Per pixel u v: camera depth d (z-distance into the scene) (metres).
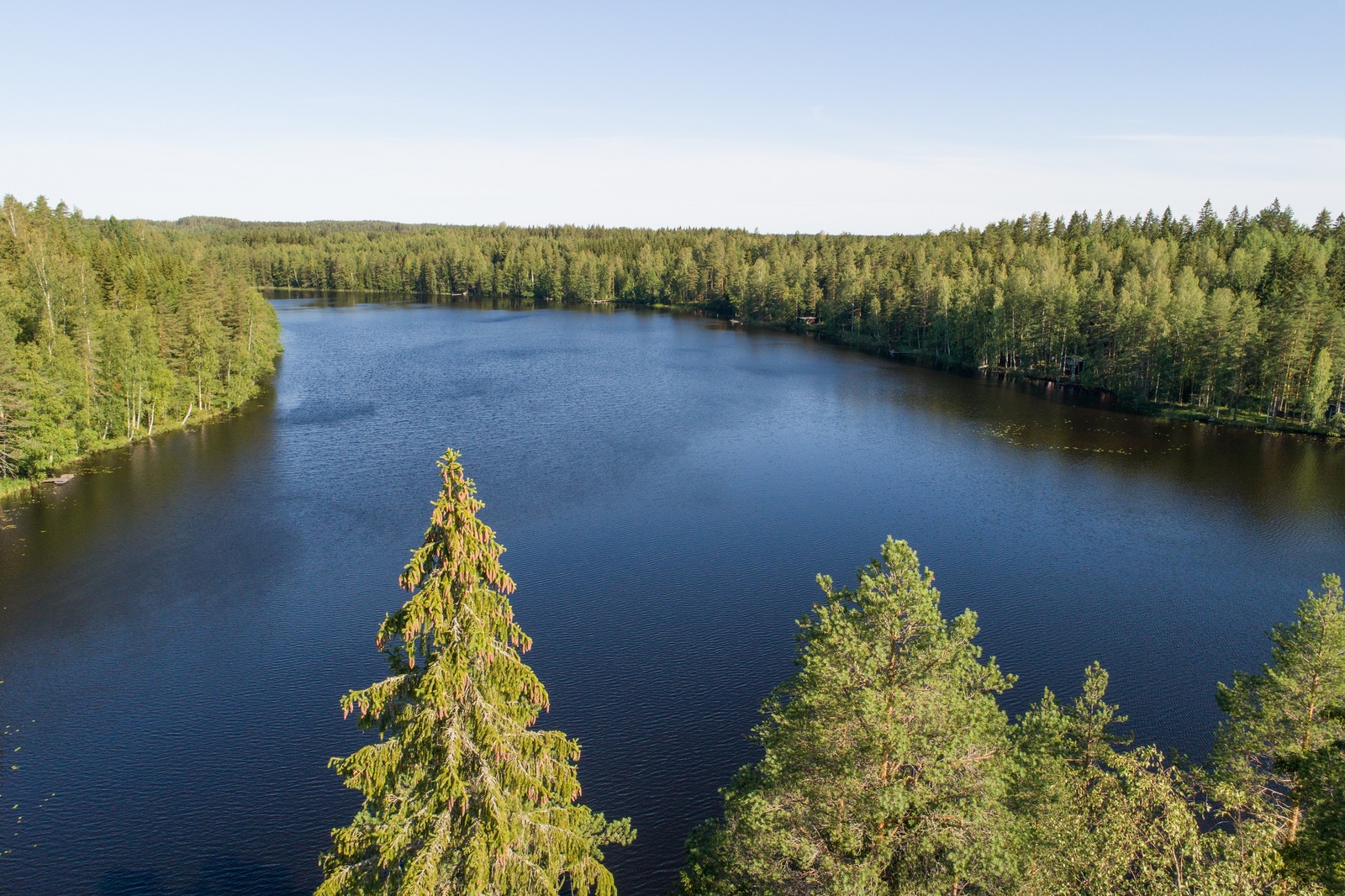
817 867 25.25
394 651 21.17
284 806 39.69
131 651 52.12
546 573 63.53
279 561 65.38
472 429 107.00
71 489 81.31
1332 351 115.75
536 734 20.39
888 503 81.50
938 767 24.66
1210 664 53.22
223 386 117.44
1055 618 58.94
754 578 63.31
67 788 40.47
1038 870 25.14
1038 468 94.19
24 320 96.81
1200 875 23.95
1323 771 24.02
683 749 43.66
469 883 18.20
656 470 90.31
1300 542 73.44
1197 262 187.12
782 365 162.62
